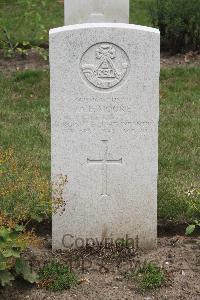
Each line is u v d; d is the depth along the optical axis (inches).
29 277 212.8
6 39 485.4
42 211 247.0
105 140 229.6
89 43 221.8
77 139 229.1
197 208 264.4
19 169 298.7
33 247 240.1
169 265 227.8
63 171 231.5
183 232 257.9
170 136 354.3
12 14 549.3
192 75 439.5
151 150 231.0
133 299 209.6
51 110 226.7
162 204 269.4
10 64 459.5
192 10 470.9
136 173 232.7
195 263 229.8
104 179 232.7
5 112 388.5
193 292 213.2
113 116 227.8
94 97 226.1
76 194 233.8
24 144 342.6
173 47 477.4
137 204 235.3
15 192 259.8
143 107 227.3
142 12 562.6
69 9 230.2
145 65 224.1
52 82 224.4
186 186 290.0
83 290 214.1
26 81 430.0
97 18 229.6
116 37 221.8
